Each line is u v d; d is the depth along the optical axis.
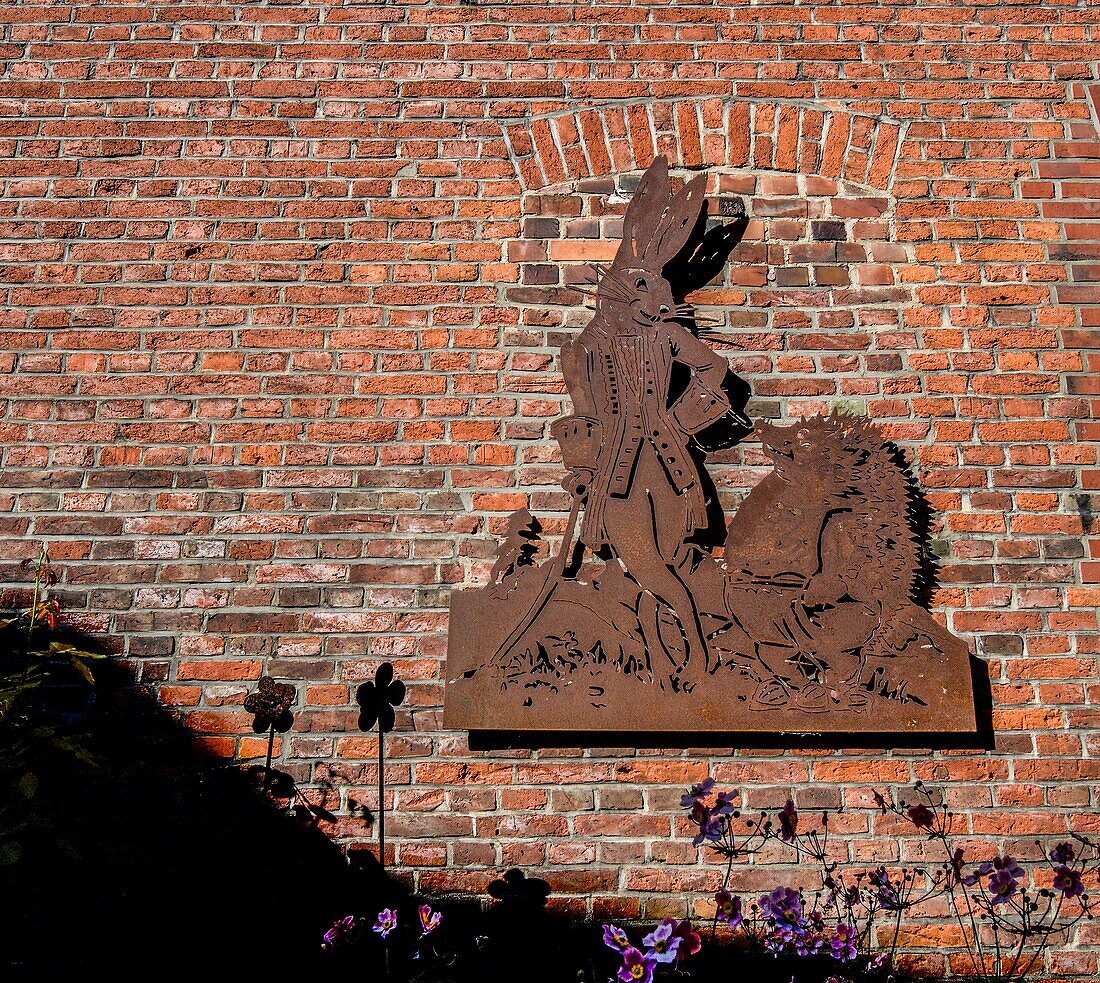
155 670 2.92
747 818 2.79
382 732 2.70
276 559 3.00
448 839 2.79
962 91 3.39
